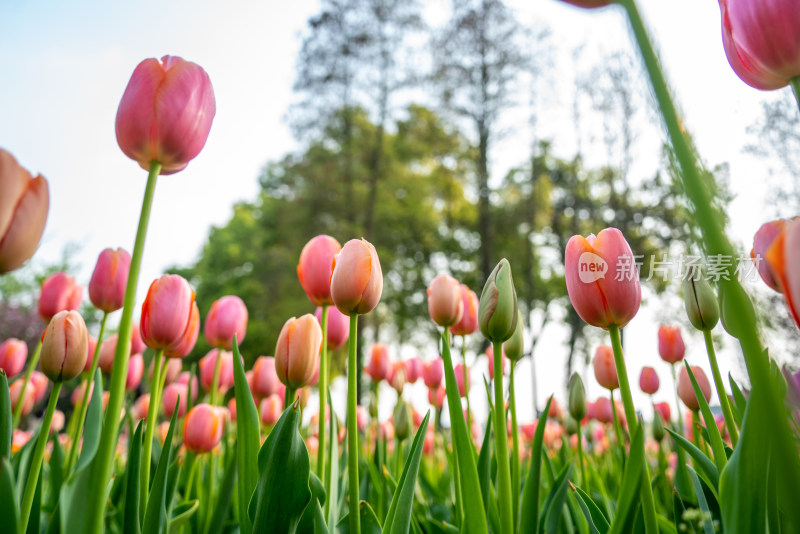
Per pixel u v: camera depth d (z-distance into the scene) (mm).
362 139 21266
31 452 1547
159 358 1188
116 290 1571
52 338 1094
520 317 1428
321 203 20250
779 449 444
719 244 486
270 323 19203
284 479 911
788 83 781
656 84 542
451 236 22109
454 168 21609
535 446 996
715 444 1102
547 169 19469
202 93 903
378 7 20562
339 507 1516
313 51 20750
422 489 2295
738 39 774
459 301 1624
